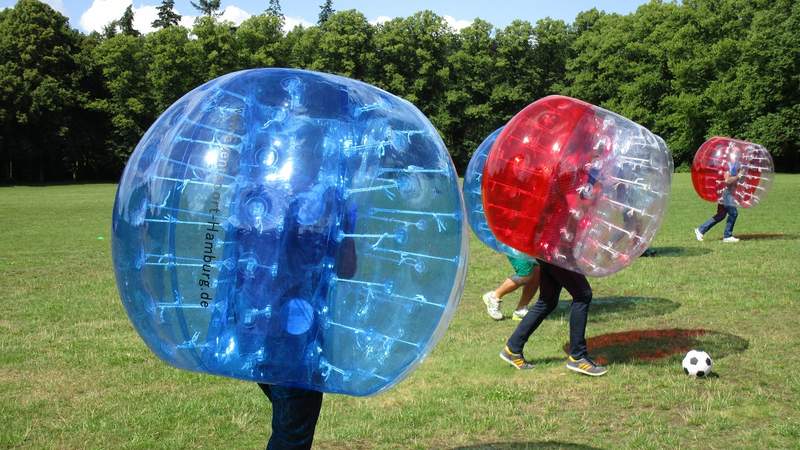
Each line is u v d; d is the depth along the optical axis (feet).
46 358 21.75
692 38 166.71
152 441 15.12
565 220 17.67
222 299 8.41
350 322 8.58
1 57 163.43
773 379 18.99
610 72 181.27
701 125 167.12
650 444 14.69
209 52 176.96
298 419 9.53
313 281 8.33
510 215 18.17
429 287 9.12
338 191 8.50
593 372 19.53
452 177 9.70
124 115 177.17
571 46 194.80
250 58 178.40
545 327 25.73
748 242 46.26
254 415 16.80
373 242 8.67
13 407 17.31
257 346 8.39
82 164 182.39
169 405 17.43
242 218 8.30
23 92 157.28
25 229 62.34
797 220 59.00
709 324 25.40
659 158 18.70
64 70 172.14
